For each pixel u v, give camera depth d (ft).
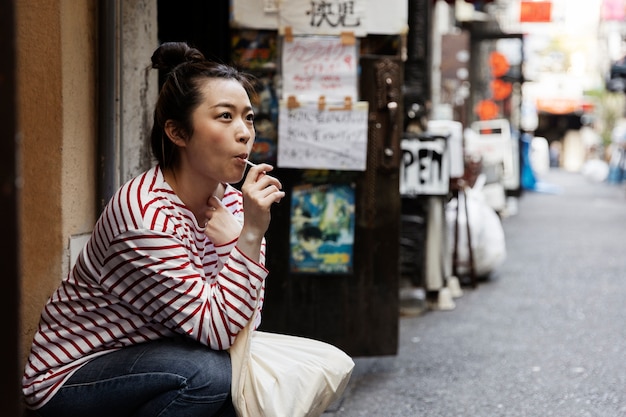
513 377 16.52
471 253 26.17
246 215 8.07
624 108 130.72
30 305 10.06
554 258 33.40
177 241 8.06
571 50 111.34
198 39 17.84
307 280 15.97
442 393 15.43
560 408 14.52
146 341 8.40
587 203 60.85
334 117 15.46
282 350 8.52
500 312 23.04
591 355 18.33
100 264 8.23
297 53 15.38
